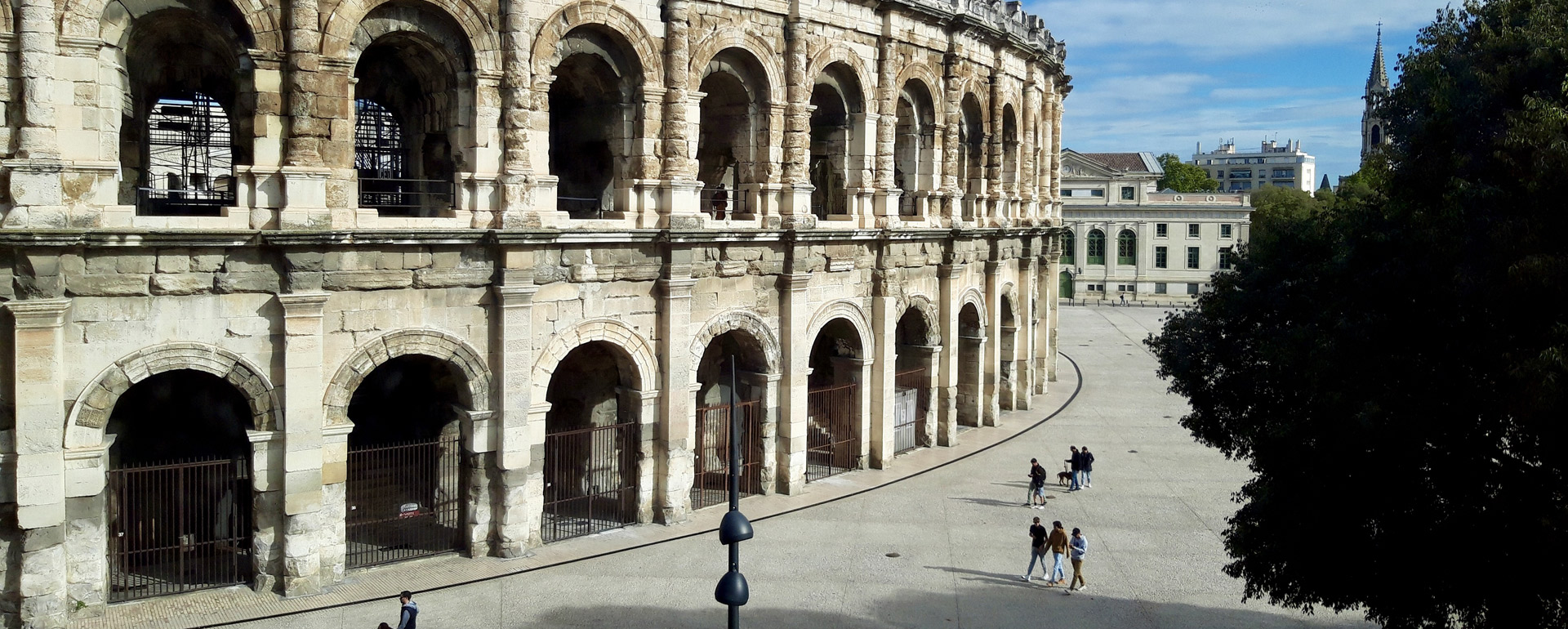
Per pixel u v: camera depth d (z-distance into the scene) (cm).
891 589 3297
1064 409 6328
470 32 3275
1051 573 3441
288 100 3008
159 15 2927
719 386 4644
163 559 3256
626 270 3691
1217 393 2850
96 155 2798
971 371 5638
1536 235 2122
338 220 3077
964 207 5409
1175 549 3712
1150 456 5134
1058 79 6769
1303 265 2745
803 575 3403
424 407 3859
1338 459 2442
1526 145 2117
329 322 3095
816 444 5038
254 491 3045
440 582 3247
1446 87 2322
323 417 3106
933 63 4916
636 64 3697
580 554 3534
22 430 2703
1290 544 2531
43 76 2700
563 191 4197
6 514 2747
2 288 2658
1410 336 2394
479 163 3334
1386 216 2548
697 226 3850
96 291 2777
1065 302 13525
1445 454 2361
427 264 3231
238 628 2869
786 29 4150
